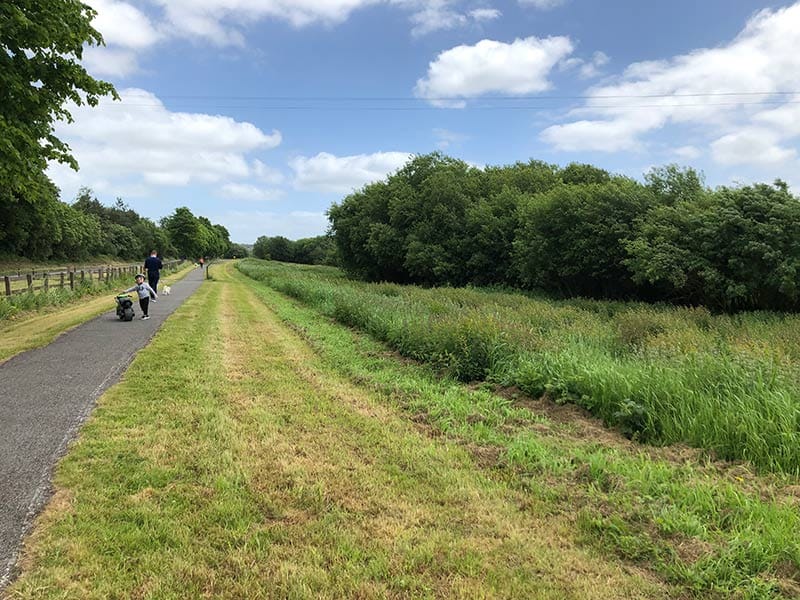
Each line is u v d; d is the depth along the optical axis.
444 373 8.20
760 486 4.20
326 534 3.45
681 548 3.34
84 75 11.02
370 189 51.56
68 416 5.62
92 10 11.27
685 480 4.36
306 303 20.09
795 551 3.16
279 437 5.20
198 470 4.36
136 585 2.87
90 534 3.33
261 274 41.62
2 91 9.55
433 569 3.12
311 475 4.35
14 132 9.43
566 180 38.47
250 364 8.60
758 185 18.06
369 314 12.80
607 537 3.51
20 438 4.95
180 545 3.26
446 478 4.39
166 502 3.79
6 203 46.53
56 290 17.94
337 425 5.68
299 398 6.67
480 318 9.52
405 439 5.30
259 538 3.37
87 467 4.34
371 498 3.99
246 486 4.09
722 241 17.80
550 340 8.85
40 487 3.96
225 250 157.25
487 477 4.47
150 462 4.45
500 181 40.22
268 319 14.97
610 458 4.82
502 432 5.68
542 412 6.46
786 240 16.77
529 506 3.97
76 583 2.85
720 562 3.13
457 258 37.25
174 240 100.56
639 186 24.48
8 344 9.70
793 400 5.20
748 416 4.94
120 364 8.16
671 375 6.05
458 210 38.78
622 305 19.36
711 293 18.41
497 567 3.15
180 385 7.02
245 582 2.92
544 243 25.50
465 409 6.40
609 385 6.13
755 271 16.92
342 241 52.66
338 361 9.16
